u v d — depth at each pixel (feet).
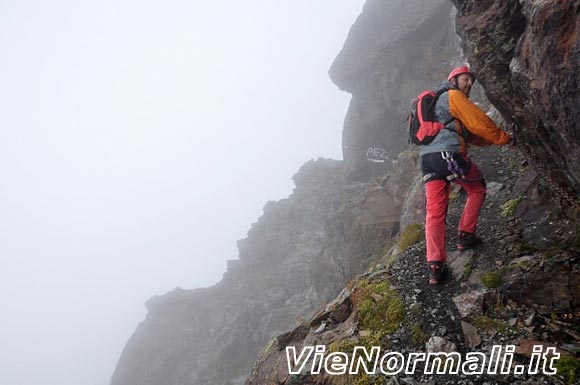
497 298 13.16
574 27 8.54
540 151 13.91
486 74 14.65
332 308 17.83
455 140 14.74
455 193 23.97
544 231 15.43
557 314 11.87
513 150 25.27
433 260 15.14
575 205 14.17
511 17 13.14
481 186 16.05
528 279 13.08
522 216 17.38
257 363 18.13
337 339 14.70
